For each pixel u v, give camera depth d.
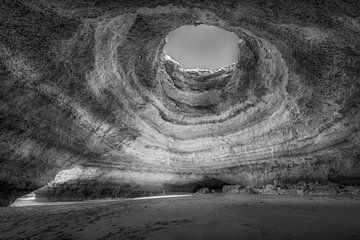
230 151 12.94
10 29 5.62
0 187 7.39
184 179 14.70
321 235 3.49
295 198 8.00
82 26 6.45
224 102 12.37
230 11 6.20
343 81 7.39
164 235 3.91
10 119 6.85
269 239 3.44
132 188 12.99
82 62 7.46
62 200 10.52
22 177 7.90
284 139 10.68
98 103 8.97
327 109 8.48
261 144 11.65
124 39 8.25
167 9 6.91
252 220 4.66
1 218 5.86
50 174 8.90
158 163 13.49
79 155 9.77
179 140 13.32
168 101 12.09
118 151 11.35
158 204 7.77
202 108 12.73
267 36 7.45
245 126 12.07
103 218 5.58
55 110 7.81
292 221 4.43
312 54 7.12
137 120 11.02
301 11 5.50
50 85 7.23
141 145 12.11
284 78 9.09
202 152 13.59
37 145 7.93
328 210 5.42
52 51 6.55
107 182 11.80
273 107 10.59
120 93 9.59
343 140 8.78
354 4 4.76
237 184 13.53
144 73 10.35
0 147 6.95
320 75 7.64
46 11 5.58
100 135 9.97
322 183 9.95
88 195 11.22
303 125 9.70
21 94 6.74
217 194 11.92
